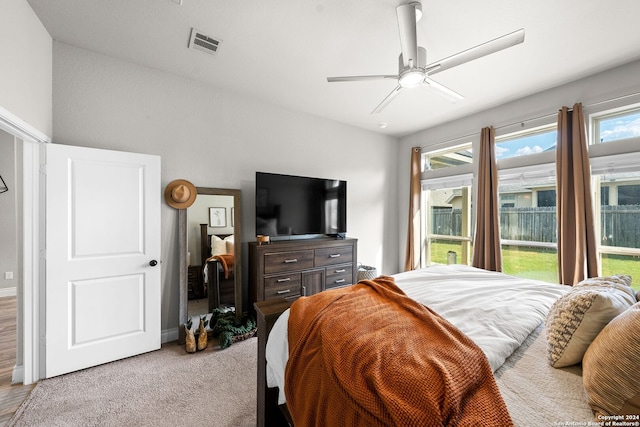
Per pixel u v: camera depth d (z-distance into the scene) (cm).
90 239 210
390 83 273
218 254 279
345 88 286
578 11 174
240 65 245
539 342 116
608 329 86
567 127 259
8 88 153
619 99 237
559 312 107
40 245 193
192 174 272
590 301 96
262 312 141
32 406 165
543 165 286
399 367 82
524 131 306
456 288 177
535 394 83
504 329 116
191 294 268
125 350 222
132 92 242
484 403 72
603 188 256
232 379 194
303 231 323
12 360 216
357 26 193
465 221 381
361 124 394
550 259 293
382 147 436
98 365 211
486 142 326
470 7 172
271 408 138
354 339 97
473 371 81
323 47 218
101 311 213
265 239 287
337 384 84
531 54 221
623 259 245
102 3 174
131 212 227
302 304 133
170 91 260
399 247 456
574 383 89
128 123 240
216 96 285
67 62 216
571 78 259
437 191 420
